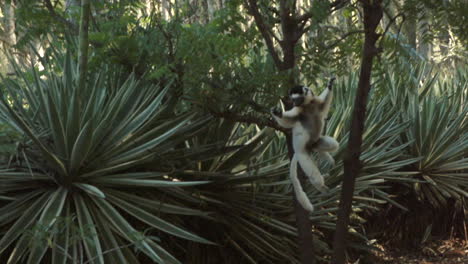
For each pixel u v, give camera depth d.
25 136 5.32
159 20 5.71
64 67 5.86
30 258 4.60
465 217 8.40
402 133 8.43
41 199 5.20
